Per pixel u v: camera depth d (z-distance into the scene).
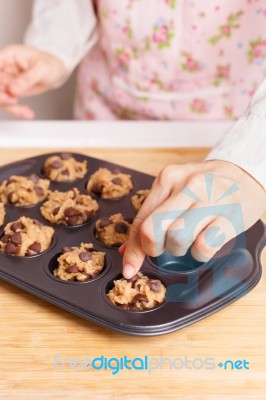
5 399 0.59
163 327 0.63
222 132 1.01
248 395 0.59
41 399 0.59
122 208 0.82
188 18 1.06
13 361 0.62
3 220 0.79
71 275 0.69
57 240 0.76
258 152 0.65
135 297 0.66
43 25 1.11
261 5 1.04
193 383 0.60
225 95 1.13
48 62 1.05
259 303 0.68
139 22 1.09
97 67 1.19
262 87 0.73
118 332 0.63
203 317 0.65
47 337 0.65
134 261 0.63
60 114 1.54
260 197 0.64
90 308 0.65
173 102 1.14
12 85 1.00
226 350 0.63
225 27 1.07
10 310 0.68
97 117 1.22
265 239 0.74
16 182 0.85
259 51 1.08
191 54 1.09
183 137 1.00
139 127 1.03
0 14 1.43
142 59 1.12
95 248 0.75
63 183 0.88
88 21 1.12
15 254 0.73
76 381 0.60
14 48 1.03
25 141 1.00
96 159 0.92
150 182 0.87
